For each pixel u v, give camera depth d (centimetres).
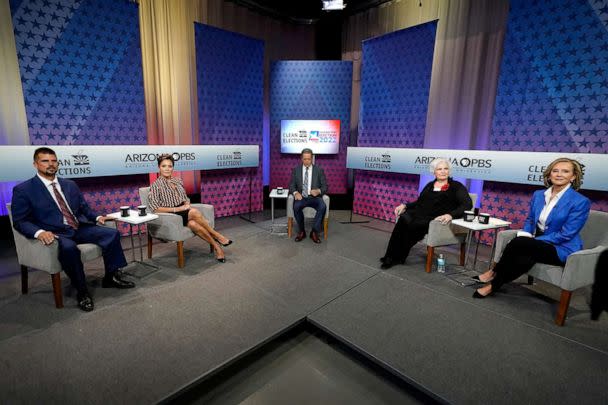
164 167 305
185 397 166
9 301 232
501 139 367
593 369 176
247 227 438
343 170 570
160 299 239
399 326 212
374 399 168
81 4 335
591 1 297
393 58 459
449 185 309
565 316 215
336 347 207
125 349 183
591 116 310
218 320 213
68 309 222
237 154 465
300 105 557
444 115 474
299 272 292
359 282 275
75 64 340
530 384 165
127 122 380
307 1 547
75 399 149
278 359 195
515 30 343
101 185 370
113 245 247
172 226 286
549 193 248
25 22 310
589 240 240
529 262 229
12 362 171
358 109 594
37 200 230
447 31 457
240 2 545
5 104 355
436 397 157
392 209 488
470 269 306
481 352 188
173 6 485
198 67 432
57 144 341
